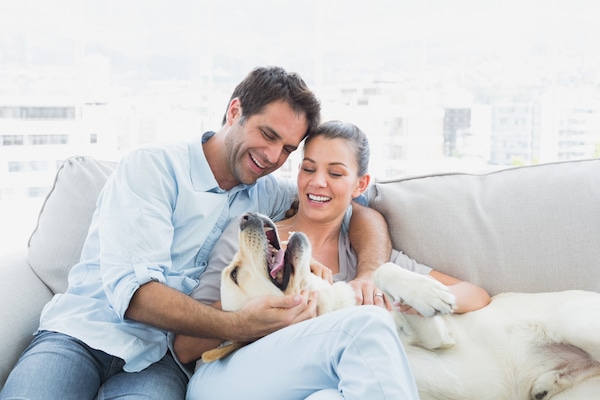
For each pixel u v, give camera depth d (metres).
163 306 1.55
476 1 2.60
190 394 1.60
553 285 1.83
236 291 1.60
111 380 1.63
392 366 1.33
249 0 2.72
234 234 1.82
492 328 1.71
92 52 2.64
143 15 2.68
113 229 1.67
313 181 1.82
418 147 2.67
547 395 1.65
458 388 1.66
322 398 1.30
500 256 1.87
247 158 1.83
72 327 1.65
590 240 1.82
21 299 1.83
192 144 1.89
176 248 1.81
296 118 1.80
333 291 1.66
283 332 1.51
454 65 2.64
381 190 2.04
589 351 1.58
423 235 1.94
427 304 1.57
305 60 2.71
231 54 2.73
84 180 2.01
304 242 1.60
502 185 1.96
